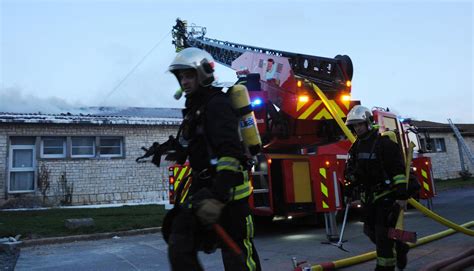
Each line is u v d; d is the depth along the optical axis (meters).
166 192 14.74
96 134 13.94
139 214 9.99
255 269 2.29
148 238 7.38
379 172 3.61
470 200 12.22
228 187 1.96
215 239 2.27
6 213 10.40
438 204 11.34
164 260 5.34
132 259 5.45
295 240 6.46
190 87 2.25
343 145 7.49
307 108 7.13
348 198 4.46
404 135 9.64
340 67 7.79
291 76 7.13
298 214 6.81
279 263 4.85
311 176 6.65
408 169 3.89
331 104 7.08
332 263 4.31
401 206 3.55
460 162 25.23
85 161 13.70
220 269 4.68
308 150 7.53
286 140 7.43
